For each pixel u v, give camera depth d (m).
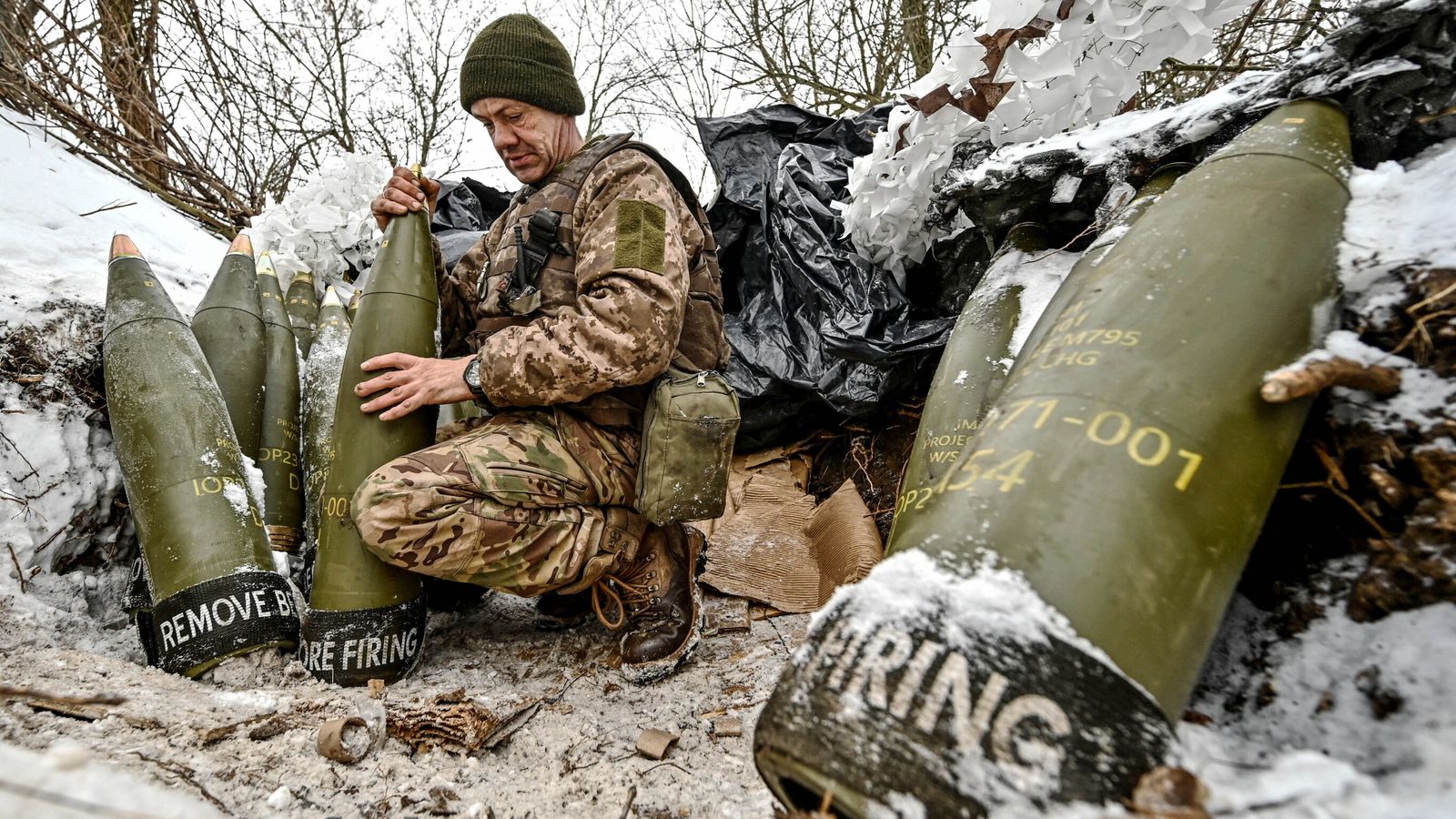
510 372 1.67
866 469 2.60
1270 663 1.06
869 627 0.85
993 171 1.98
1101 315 1.07
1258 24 3.09
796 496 2.66
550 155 1.95
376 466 1.68
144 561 1.67
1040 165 1.89
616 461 1.82
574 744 1.42
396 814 1.13
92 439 2.05
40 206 2.82
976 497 0.93
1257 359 0.98
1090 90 2.05
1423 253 1.07
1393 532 1.00
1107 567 0.84
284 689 1.54
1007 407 1.05
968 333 1.90
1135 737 0.75
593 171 1.84
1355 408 1.05
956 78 2.10
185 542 1.61
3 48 3.76
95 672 1.42
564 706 1.59
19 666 1.38
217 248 3.55
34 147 3.29
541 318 1.74
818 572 2.34
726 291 3.07
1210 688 1.10
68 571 1.93
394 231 1.83
